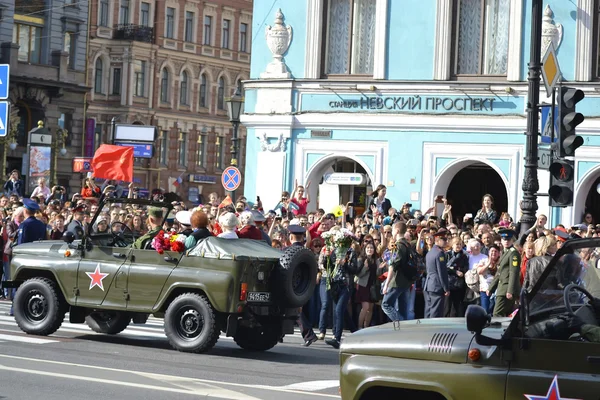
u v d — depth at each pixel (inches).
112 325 669.9
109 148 1122.7
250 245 611.5
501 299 628.7
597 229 811.4
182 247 596.7
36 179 2174.0
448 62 1211.2
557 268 284.8
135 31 3051.2
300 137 1275.8
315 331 799.7
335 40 1273.4
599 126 1131.3
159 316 622.8
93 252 628.1
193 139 3282.5
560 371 276.2
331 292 687.7
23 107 2578.7
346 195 1289.4
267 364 574.9
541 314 283.4
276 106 1285.7
